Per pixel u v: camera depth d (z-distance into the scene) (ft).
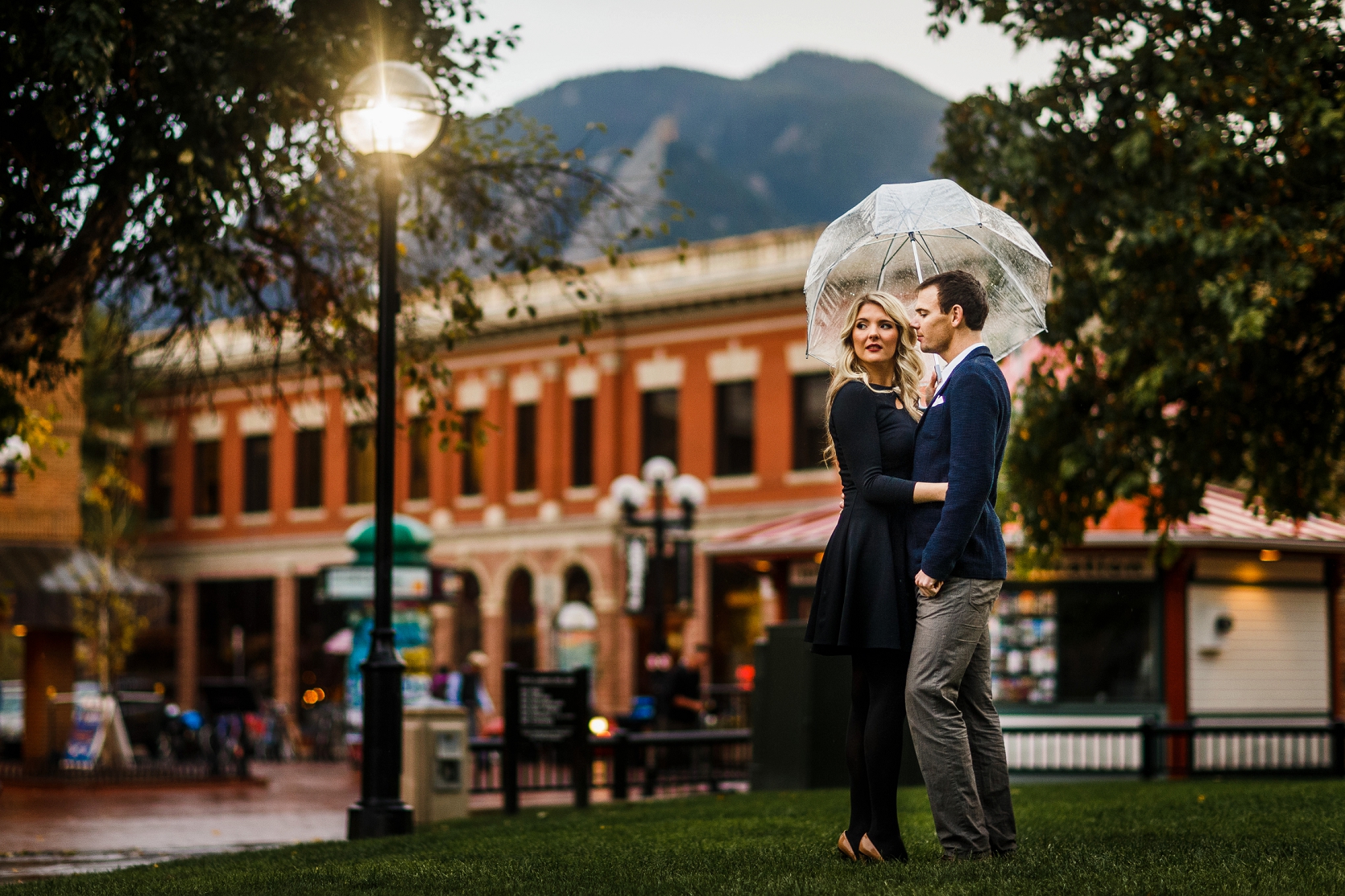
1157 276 41.57
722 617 112.68
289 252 43.16
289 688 140.05
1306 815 26.07
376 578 34.06
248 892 19.83
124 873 24.30
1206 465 43.57
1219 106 39.52
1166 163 40.50
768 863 20.21
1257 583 65.87
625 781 49.60
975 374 18.76
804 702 45.27
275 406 141.59
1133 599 65.16
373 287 43.98
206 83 32.91
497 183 44.06
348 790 68.74
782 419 110.42
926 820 29.50
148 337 48.19
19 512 88.07
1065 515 46.29
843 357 19.75
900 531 19.22
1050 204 42.47
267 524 142.51
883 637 18.99
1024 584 66.64
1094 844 21.59
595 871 19.94
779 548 71.56
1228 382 41.75
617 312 118.52
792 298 110.11
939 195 21.04
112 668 97.35
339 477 137.69
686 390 115.65
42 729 84.12
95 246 34.96
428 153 42.68
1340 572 67.51
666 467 81.20
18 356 36.55
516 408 126.00
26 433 38.19
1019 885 16.96
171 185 33.42
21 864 33.83
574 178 44.14
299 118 38.09
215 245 36.47
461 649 128.98
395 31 38.32
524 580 126.00
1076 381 44.78
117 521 137.08
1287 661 66.03
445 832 31.04
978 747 19.99
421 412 44.93
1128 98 41.50
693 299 114.32
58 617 84.58
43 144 32.45
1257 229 38.09
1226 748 62.13
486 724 86.79
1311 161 39.19
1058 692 65.67
